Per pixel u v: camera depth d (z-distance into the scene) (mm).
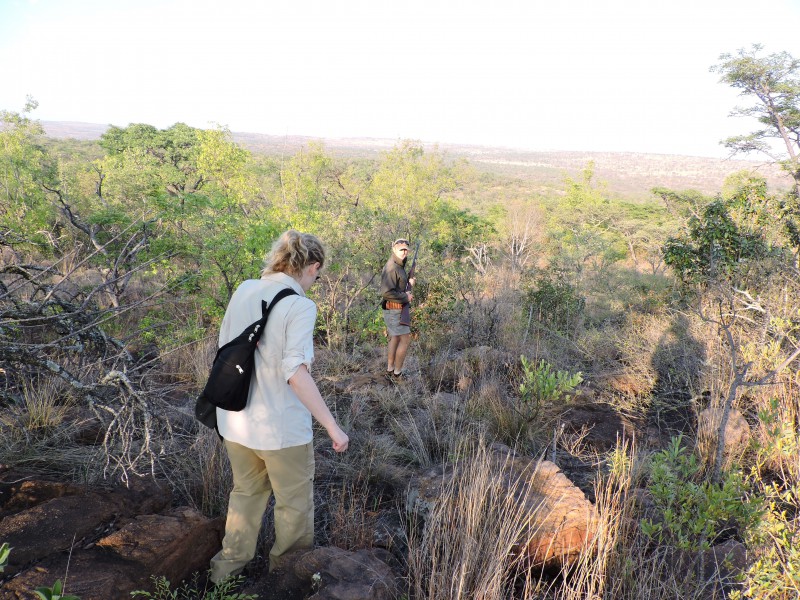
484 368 5266
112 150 41594
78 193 15148
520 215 25062
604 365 5703
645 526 2326
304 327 2041
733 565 2361
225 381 2053
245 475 2238
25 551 2029
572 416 4320
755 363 4199
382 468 3273
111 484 2600
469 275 8102
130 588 1961
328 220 7832
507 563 2365
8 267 3230
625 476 2963
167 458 3004
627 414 4535
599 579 2160
